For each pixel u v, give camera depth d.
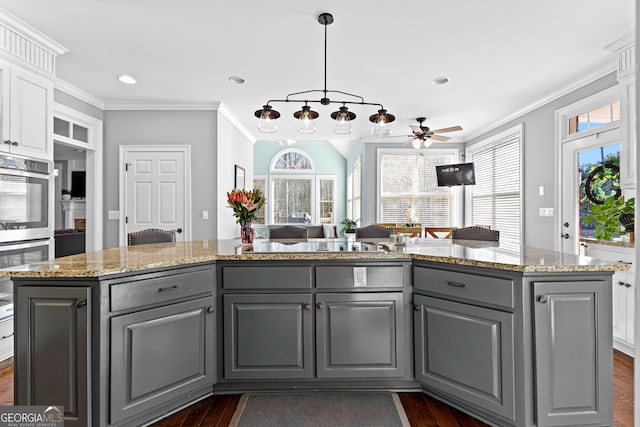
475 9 2.39
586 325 1.63
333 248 2.27
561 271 1.60
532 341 1.62
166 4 2.34
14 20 2.51
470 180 5.86
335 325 2.02
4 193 2.55
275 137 6.53
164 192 4.51
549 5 2.34
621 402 2.02
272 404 2.02
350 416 1.90
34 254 2.82
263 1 2.30
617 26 2.61
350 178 9.27
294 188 9.81
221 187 4.67
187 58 3.17
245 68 3.38
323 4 2.34
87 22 2.58
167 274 1.80
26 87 2.72
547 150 4.26
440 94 4.12
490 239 2.84
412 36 2.76
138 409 1.70
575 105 3.78
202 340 1.96
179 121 4.52
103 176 4.48
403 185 6.62
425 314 1.98
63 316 1.56
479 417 1.85
